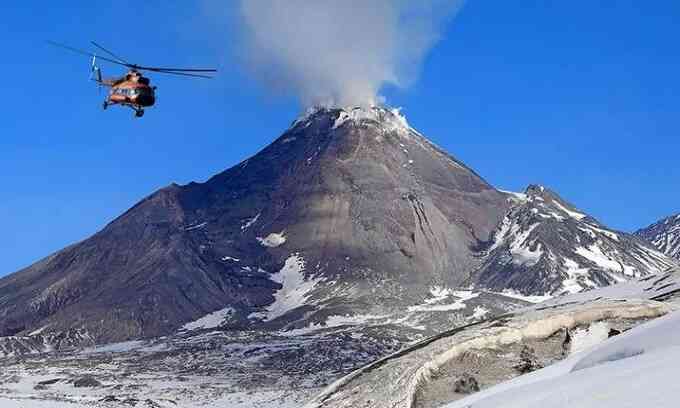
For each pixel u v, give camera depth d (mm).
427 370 81500
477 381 80500
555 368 71812
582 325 93688
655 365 51969
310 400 82688
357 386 80750
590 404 46469
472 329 93062
